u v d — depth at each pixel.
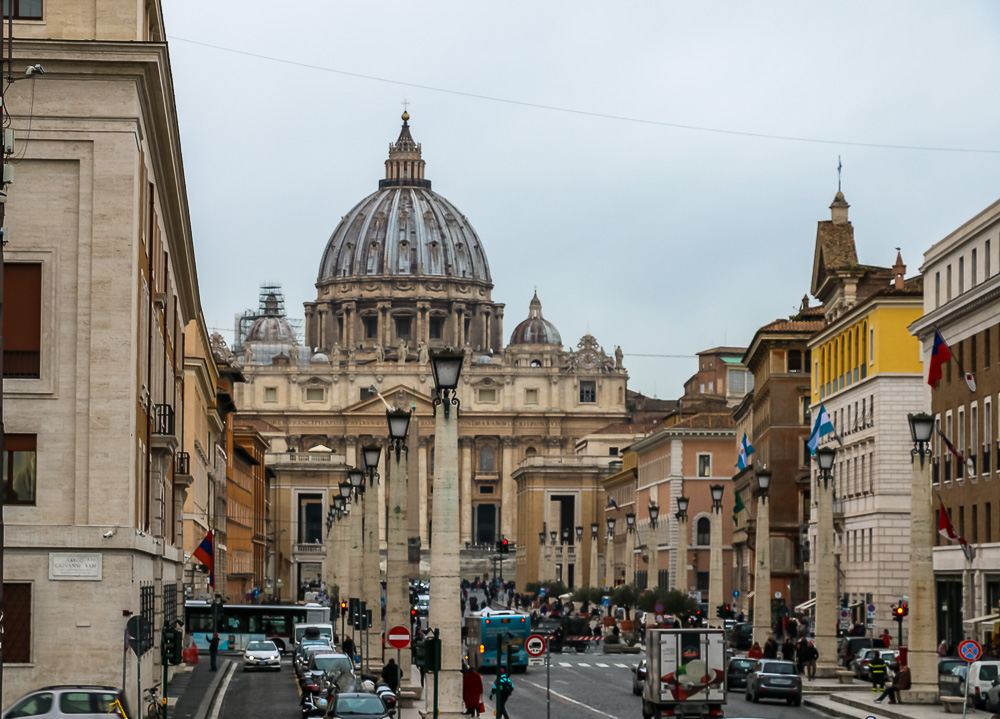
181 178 57.97
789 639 87.00
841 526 103.94
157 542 51.12
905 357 95.19
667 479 174.38
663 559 175.75
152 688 48.19
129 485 42.19
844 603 102.94
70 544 41.59
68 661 41.47
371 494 66.00
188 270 71.50
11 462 42.06
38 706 36.41
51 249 42.34
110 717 36.31
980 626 74.00
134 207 42.69
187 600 98.06
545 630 111.56
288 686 69.62
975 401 77.19
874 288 110.81
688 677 51.94
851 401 102.38
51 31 42.88
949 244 82.44
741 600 138.00
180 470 72.31
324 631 89.06
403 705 59.25
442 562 40.28
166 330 59.50
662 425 193.38
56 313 42.28
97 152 42.41
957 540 77.19
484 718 53.72
